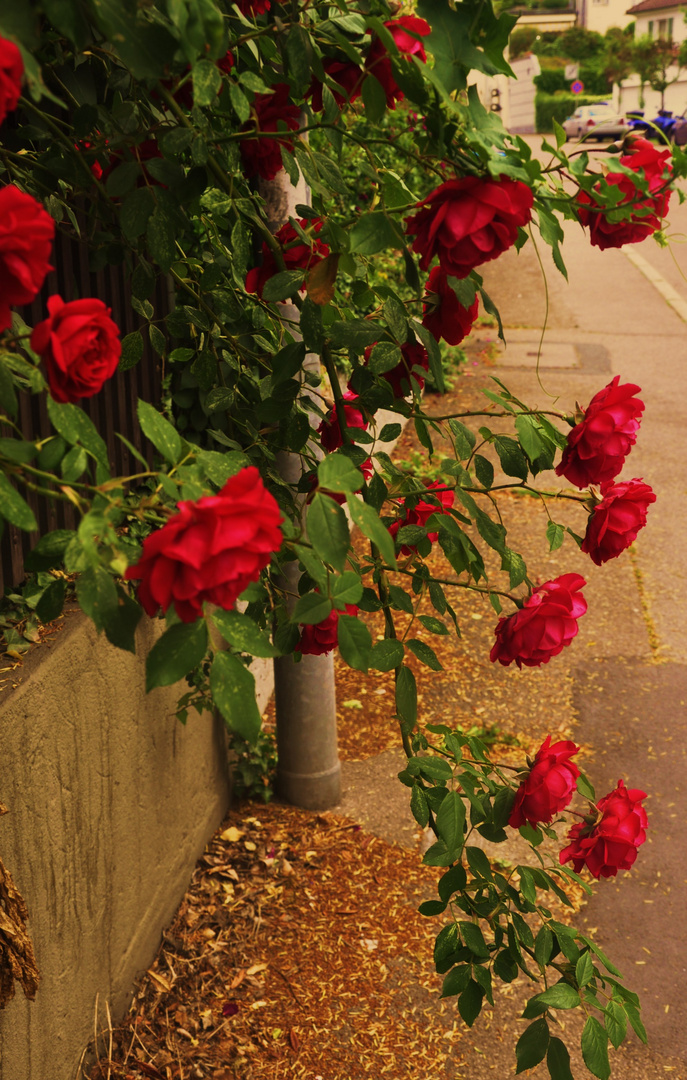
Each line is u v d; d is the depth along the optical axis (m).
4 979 1.88
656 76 46.59
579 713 4.76
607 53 48.53
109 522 1.10
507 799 1.89
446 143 1.53
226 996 3.15
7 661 2.37
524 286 13.53
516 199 1.43
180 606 1.01
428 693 4.92
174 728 3.31
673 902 3.61
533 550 6.35
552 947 1.96
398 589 1.97
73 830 2.54
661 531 6.65
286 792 4.07
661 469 7.55
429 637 5.44
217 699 1.07
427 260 1.51
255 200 2.26
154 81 1.59
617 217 1.55
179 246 2.47
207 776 3.73
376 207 1.84
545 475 7.50
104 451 1.25
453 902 2.04
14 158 1.90
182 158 1.90
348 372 3.91
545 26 53.56
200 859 3.69
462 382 9.34
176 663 1.07
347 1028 3.06
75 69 1.93
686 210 18.95
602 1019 3.10
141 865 3.07
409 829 3.95
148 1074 2.80
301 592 1.95
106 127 1.85
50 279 2.64
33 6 1.09
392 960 3.33
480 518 1.89
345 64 1.75
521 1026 3.10
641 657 5.25
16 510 1.17
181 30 1.12
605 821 1.92
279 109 1.90
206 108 1.85
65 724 2.46
